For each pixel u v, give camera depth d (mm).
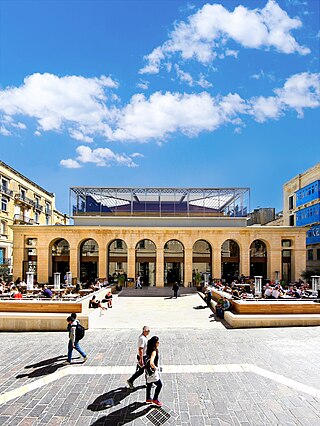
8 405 7223
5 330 13875
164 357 10352
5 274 35156
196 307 20984
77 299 16406
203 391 7906
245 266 31875
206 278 28781
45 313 14516
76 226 31875
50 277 32156
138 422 6562
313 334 12992
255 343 11820
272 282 29641
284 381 8445
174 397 7602
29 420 6609
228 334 13195
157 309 20250
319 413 6879
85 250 36562
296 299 16547
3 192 39188
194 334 13281
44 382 8422
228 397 7594
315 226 38281
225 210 34656
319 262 37594
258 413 6887
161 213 34594
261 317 14367
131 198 34719
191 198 34750
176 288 25578
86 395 7711
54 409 7055
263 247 37719
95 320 16016
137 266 35438
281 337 12594
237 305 15445
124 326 15008
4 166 39938
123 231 32062
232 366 9516
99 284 25406
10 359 10156
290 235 31922
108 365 9672
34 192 49750
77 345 9906
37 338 12672
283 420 6617
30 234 32031
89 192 34625
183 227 31922
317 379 8562
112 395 7707
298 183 43500
